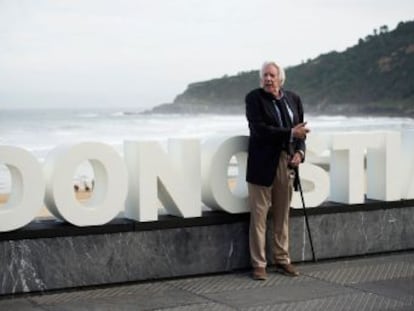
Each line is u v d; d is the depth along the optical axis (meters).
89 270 6.12
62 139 45.97
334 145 7.26
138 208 6.35
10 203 6.01
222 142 6.71
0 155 5.78
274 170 6.49
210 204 6.88
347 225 7.38
